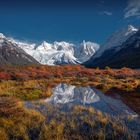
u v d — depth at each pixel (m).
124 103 29.47
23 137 14.95
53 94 37.75
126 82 57.78
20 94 34.03
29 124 17.03
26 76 66.81
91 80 64.62
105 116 19.84
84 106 25.44
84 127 16.38
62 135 14.91
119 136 14.80
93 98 34.09
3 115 19.48
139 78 72.81
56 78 69.81
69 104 27.33
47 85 50.19
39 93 35.16
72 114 20.27
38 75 72.56
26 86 43.31
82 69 108.50
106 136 14.83
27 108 22.97
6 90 37.41
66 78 70.69
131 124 17.48
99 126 16.59
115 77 78.19
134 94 38.94
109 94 39.34
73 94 38.31
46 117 19.25
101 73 88.38
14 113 19.69
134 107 26.23
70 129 15.98
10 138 15.12
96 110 23.23
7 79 61.78
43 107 24.39
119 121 18.27
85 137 14.67
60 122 17.56
